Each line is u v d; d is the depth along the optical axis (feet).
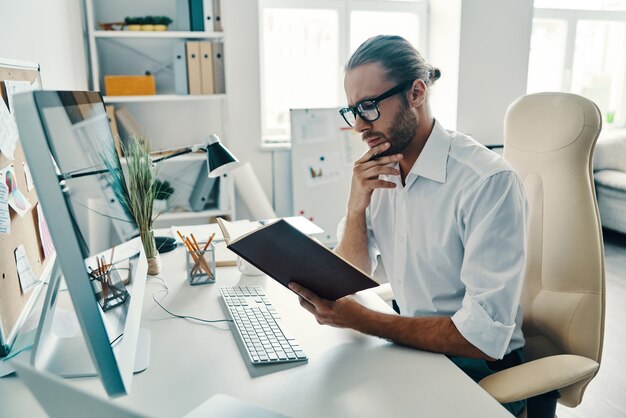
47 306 3.20
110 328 2.66
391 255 4.50
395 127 3.86
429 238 3.98
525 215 3.53
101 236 2.83
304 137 11.91
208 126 11.61
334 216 12.30
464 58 12.34
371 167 4.07
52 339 3.30
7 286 3.46
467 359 3.73
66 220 1.98
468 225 3.65
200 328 3.68
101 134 3.39
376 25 13.16
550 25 14.46
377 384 2.93
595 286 4.02
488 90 12.64
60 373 2.94
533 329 4.29
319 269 3.18
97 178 2.96
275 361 3.16
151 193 4.71
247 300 4.09
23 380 1.93
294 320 3.80
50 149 1.98
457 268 3.91
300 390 2.88
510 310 3.33
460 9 12.06
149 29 10.04
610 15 14.62
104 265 2.79
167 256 5.43
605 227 13.82
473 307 3.33
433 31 13.23
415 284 4.17
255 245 3.06
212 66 10.25
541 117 4.28
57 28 7.61
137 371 3.09
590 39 15.35
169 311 3.99
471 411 2.68
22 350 3.29
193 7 10.09
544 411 3.31
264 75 12.65
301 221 6.31
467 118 12.67
